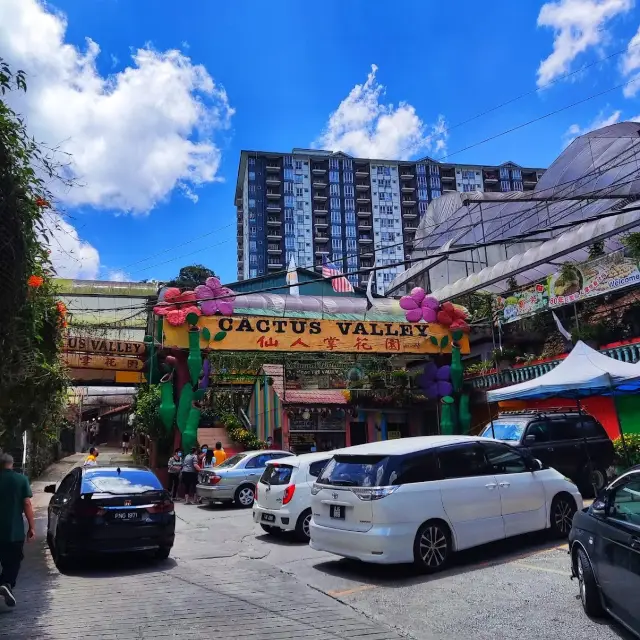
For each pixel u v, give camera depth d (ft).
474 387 71.15
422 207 374.43
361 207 367.04
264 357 82.17
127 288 101.71
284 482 33.88
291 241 346.95
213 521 42.78
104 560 29.17
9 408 26.55
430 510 23.95
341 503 24.54
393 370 79.66
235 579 24.82
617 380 35.42
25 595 22.16
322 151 373.81
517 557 25.99
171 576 25.53
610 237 58.49
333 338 67.56
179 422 62.18
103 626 18.15
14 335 17.01
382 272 353.72
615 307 56.70
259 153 356.59
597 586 16.87
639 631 14.01
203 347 63.10
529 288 64.34
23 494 21.42
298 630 17.72
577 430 43.39
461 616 18.61
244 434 72.90
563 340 61.21
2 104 14.37
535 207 78.89
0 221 14.17
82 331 77.77
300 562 28.04
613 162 72.84
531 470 28.43
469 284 78.23
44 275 23.93
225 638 17.01
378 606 20.16
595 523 16.97
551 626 17.11
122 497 27.35
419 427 78.18
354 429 75.36
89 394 125.39
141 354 77.97
